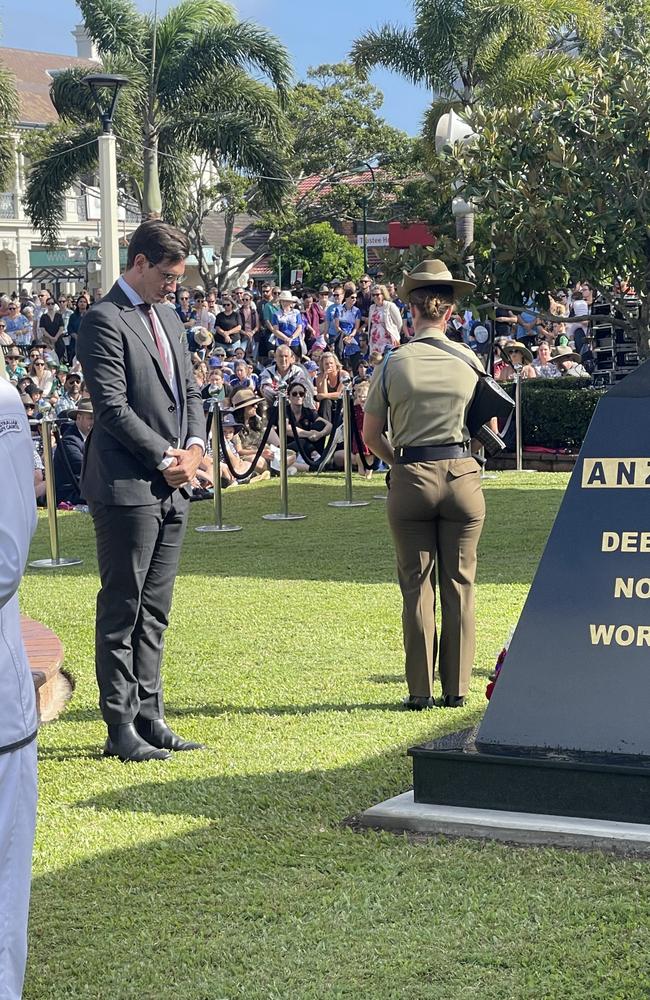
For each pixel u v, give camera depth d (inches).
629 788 149.4
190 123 1199.6
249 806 171.6
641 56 399.2
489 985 118.8
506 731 161.3
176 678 244.4
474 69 989.2
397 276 422.6
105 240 841.5
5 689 101.4
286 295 893.8
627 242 382.0
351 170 1891.0
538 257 393.4
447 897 137.5
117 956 129.2
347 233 1930.4
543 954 123.7
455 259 408.5
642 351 413.7
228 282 1780.3
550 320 416.2
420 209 1525.6
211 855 154.3
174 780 184.4
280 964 125.3
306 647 266.5
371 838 156.0
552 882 139.2
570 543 161.6
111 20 1182.9
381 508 469.7
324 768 186.4
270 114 1217.4
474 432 221.9
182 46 1202.0
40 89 2338.8
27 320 1067.9
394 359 217.3
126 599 195.0
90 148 1207.6
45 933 134.9
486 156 393.4
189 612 303.9
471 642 220.7
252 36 1199.6
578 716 158.2
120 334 192.5
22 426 102.1
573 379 615.8
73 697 236.7
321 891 141.7
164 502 196.1
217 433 437.7
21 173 1579.7
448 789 159.2
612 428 161.5
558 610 161.0
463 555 218.4
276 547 396.5
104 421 190.4
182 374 200.7
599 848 147.5
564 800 152.8
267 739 202.8
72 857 155.6
